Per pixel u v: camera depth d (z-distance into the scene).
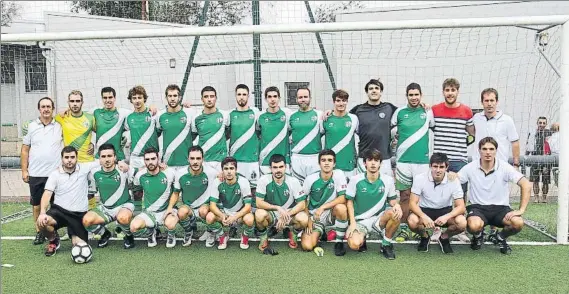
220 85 8.81
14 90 10.61
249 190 4.18
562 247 4.21
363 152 4.59
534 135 6.88
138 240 4.55
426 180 4.06
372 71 8.12
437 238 4.31
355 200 4.09
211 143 4.66
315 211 4.11
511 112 7.99
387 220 3.85
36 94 10.69
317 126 4.66
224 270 3.60
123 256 4.01
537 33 5.64
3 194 7.47
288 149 4.79
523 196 4.00
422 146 4.51
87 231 4.24
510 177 4.05
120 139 4.79
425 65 8.12
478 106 8.06
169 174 4.29
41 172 4.58
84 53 8.79
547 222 5.24
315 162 4.68
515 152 4.55
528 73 7.80
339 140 4.57
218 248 4.23
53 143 4.60
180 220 4.23
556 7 8.24
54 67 8.75
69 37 4.89
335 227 4.07
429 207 4.14
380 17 8.66
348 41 8.02
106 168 4.18
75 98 4.57
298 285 3.25
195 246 4.33
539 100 7.64
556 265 3.68
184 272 3.56
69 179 4.11
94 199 4.84
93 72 8.47
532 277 3.40
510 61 7.89
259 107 6.29
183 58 8.54
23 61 10.33
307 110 4.70
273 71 7.91
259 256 3.99
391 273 3.50
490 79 8.01
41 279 3.43
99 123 4.73
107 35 4.89
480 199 4.11
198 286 3.25
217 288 3.20
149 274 3.52
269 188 4.11
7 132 10.71
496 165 4.07
